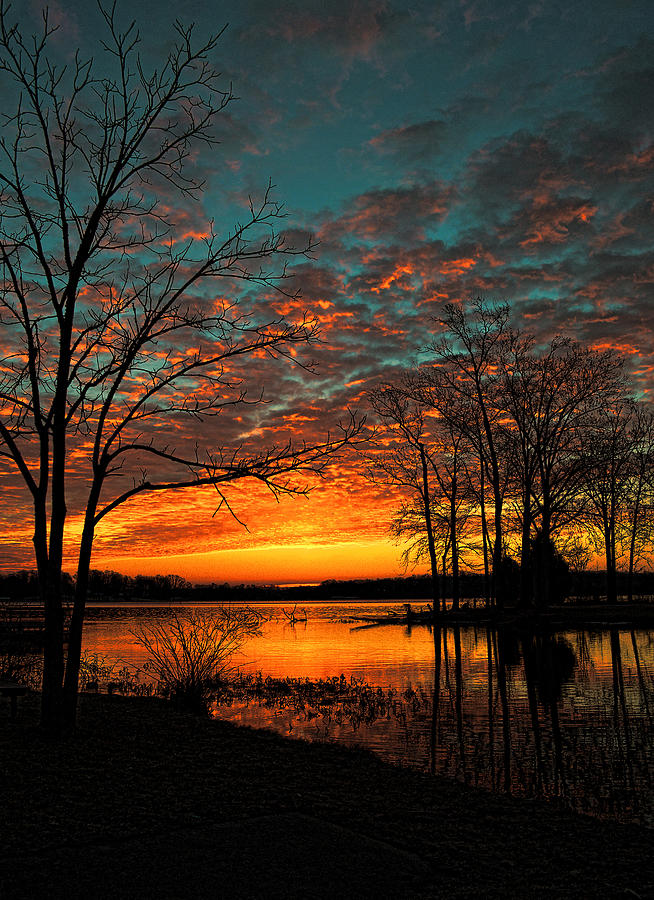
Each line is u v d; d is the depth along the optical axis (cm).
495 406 3978
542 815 624
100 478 1066
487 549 4494
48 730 929
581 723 1144
